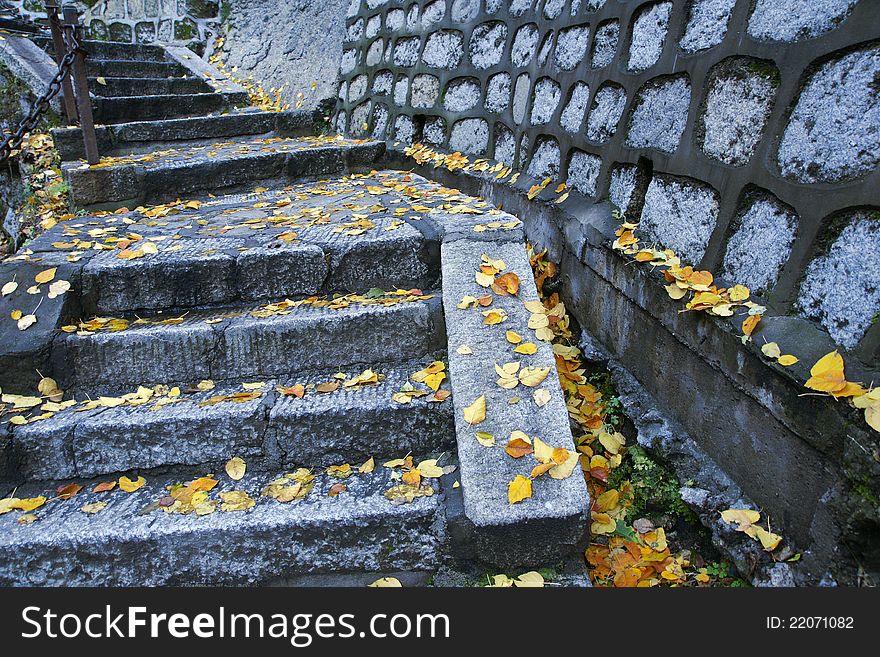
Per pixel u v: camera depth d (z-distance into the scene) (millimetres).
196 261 2615
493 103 3750
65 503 2039
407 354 2482
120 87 6129
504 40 3633
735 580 1827
